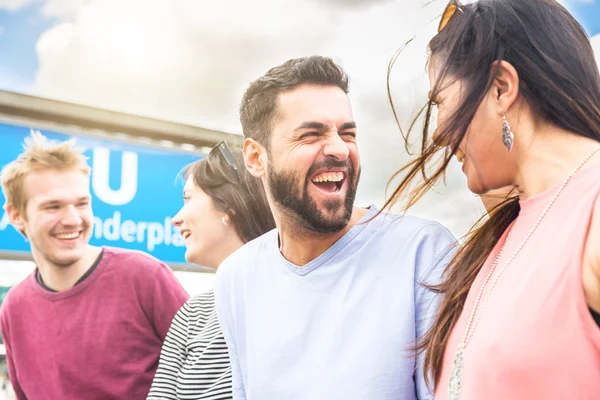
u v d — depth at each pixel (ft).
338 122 4.00
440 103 2.77
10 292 7.02
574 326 2.27
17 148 7.98
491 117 2.63
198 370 4.83
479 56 2.60
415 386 3.80
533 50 2.55
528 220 2.68
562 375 2.26
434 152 2.85
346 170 4.03
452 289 3.12
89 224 7.26
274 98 4.11
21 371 6.86
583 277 2.28
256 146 4.33
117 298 6.72
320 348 3.97
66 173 7.22
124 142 8.65
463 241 3.34
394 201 3.08
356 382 3.78
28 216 7.13
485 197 3.75
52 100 8.32
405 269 3.94
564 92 2.51
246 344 4.39
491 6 2.67
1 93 7.94
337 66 4.15
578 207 2.40
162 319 6.74
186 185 6.23
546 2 2.65
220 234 6.00
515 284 2.53
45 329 6.75
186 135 9.20
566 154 2.55
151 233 8.64
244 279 4.48
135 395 6.55
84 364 6.59
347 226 4.19
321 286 4.10
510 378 2.36
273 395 4.04
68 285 6.76
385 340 3.81
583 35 2.65
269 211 5.95
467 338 2.67
